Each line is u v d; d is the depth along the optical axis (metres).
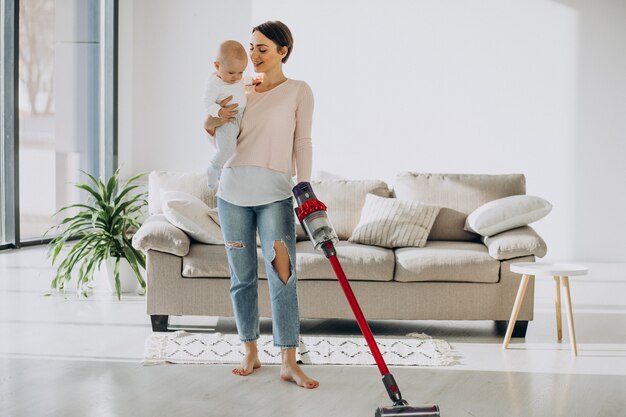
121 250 5.01
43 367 3.41
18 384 3.17
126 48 7.31
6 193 6.36
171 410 2.89
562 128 6.74
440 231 4.57
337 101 7.06
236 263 3.26
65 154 6.90
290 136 3.16
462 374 3.40
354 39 7.00
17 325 4.17
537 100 6.77
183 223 4.05
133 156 7.45
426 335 4.03
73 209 7.01
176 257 4.03
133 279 5.11
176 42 7.31
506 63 6.79
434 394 3.12
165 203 4.07
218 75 3.12
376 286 4.03
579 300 5.08
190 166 7.38
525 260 4.01
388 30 6.95
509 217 4.19
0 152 6.31
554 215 6.78
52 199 6.79
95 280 5.34
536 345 3.92
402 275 4.00
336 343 3.84
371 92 7.00
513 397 3.11
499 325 4.35
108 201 5.16
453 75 6.88
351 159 7.07
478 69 6.84
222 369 3.42
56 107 6.78
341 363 3.54
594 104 6.70
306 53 7.09
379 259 4.02
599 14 6.64
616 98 6.66
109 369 3.40
